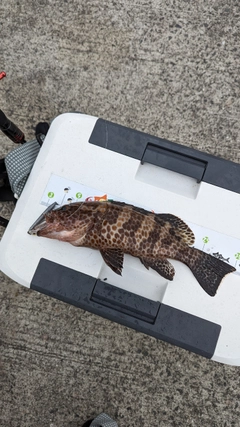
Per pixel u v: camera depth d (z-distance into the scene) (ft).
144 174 2.77
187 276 2.66
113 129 2.76
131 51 3.98
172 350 3.77
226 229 2.68
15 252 2.71
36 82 3.98
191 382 3.74
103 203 2.60
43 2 4.00
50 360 3.80
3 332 3.83
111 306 2.67
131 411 3.75
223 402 3.72
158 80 3.95
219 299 2.65
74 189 2.74
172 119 3.92
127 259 2.69
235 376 3.73
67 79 3.98
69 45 4.00
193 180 2.77
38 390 3.79
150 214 2.63
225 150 3.88
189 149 2.73
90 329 3.80
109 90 3.96
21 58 4.00
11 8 4.01
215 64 3.93
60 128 2.77
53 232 2.59
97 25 4.00
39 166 2.76
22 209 2.73
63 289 2.68
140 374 3.76
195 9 3.97
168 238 2.62
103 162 2.75
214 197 2.71
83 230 2.58
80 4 4.00
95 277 2.68
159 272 2.62
